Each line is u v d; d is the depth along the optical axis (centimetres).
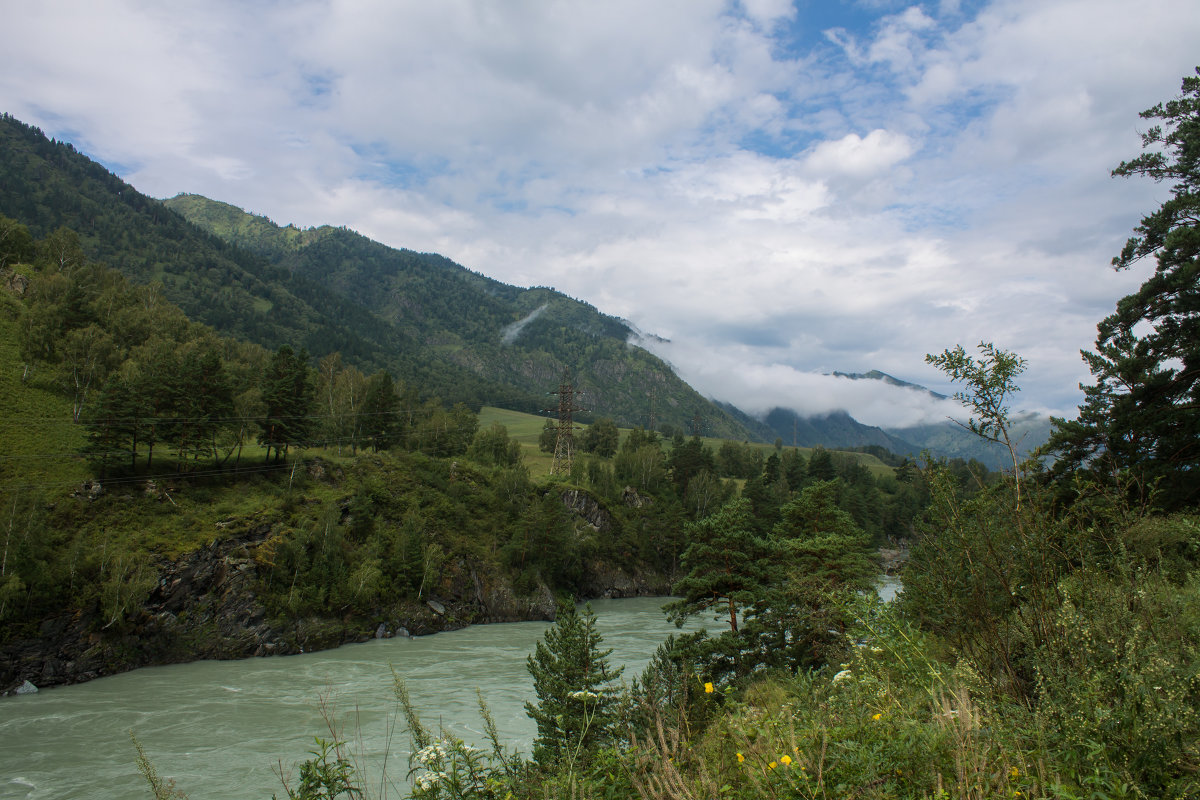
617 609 8369
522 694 3888
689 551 3073
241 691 4066
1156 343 2317
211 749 2931
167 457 7331
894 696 631
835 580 2977
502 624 7631
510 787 738
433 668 4809
